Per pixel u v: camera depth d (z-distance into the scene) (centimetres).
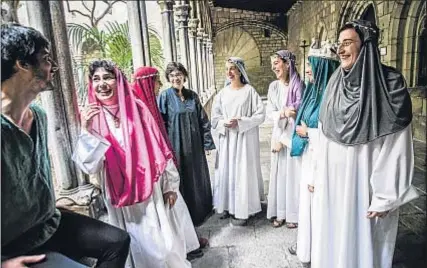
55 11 137
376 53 112
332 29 714
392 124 112
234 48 1079
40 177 89
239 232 208
